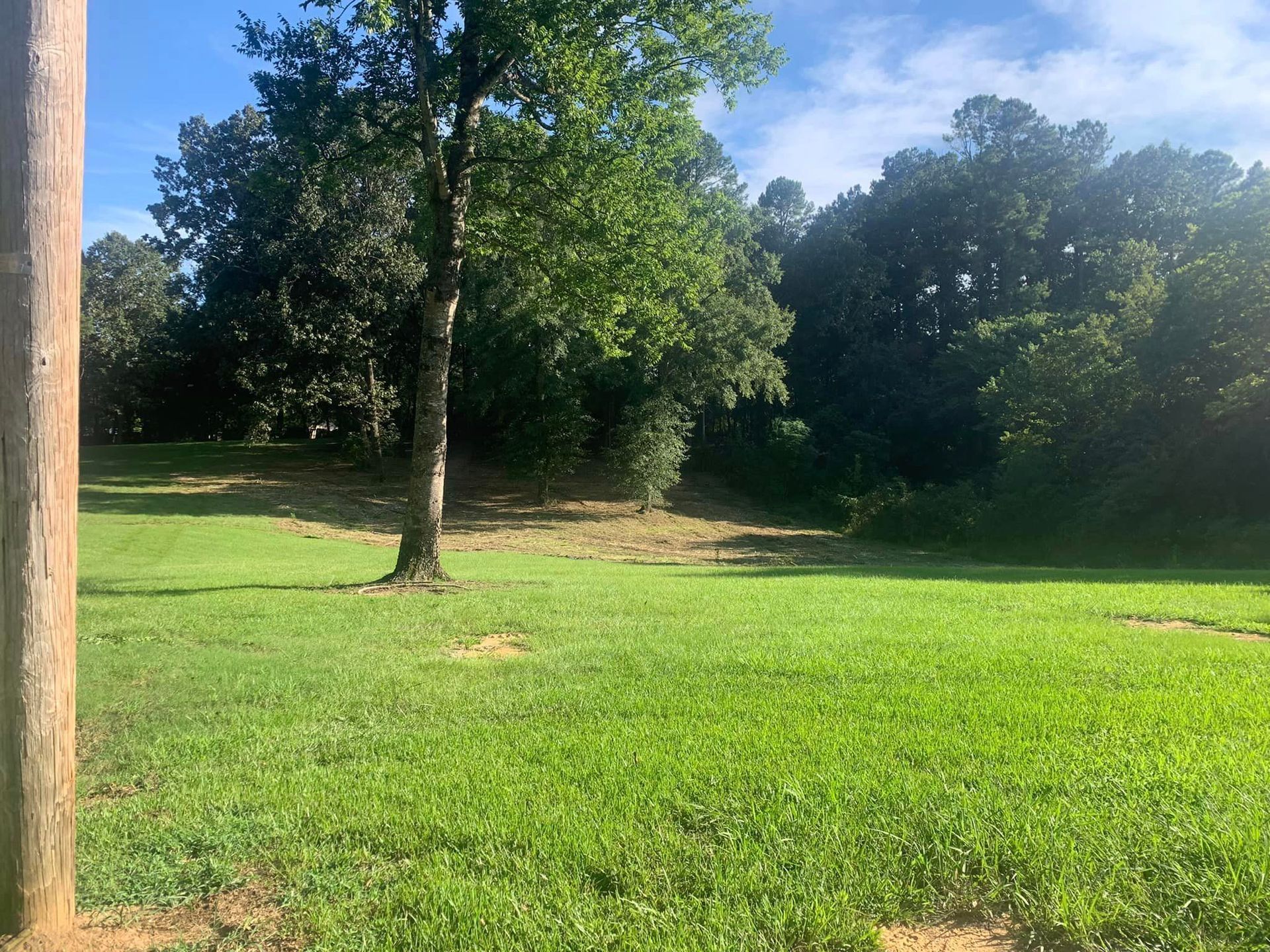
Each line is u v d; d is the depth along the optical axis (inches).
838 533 1598.2
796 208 2438.5
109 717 215.9
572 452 1542.8
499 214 588.4
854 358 2096.5
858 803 137.3
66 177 106.3
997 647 265.7
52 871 107.6
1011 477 1310.3
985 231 2102.6
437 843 133.7
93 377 1840.6
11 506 103.2
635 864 121.6
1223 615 329.1
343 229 1315.2
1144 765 147.5
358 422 1528.1
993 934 103.4
